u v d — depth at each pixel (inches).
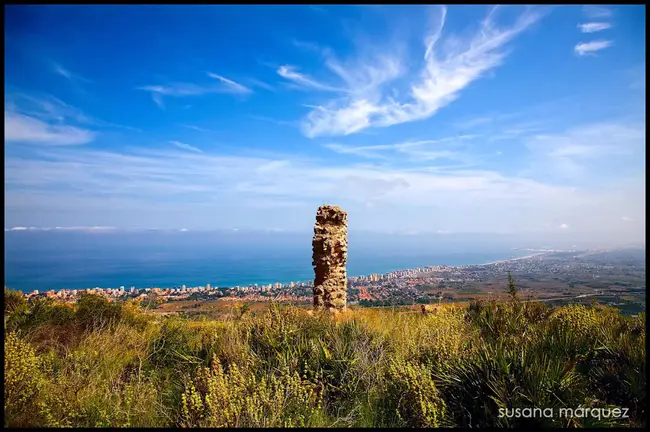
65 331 350.9
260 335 300.0
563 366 221.0
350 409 221.1
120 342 327.3
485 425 192.5
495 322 319.9
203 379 232.4
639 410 198.4
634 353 227.9
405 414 211.6
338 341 279.1
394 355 264.8
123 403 226.2
